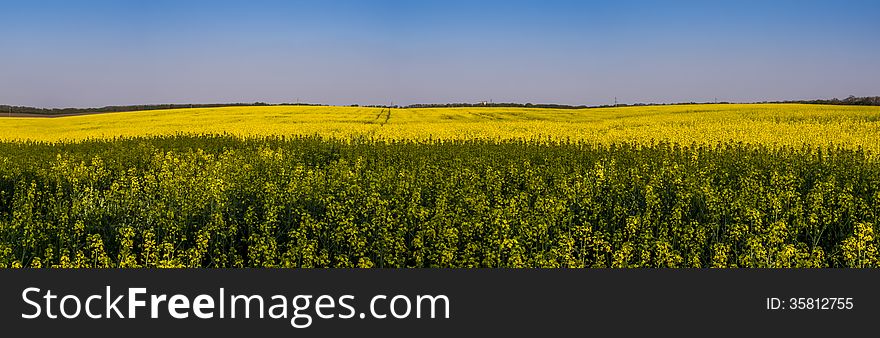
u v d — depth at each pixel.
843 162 19.47
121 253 9.78
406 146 26.86
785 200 12.64
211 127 49.19
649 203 12.27
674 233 10.60
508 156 22.67
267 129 45.03
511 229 10.36
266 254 9.74
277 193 13.12
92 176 17.95
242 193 14.38
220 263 10.27
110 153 25.23
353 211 12.02
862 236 9.65
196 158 24.70
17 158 22.08
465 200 12.45
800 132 37.44
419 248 10.16
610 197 14.11
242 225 12.30
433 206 13.27
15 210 13.51
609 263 10.09
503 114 72.69
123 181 16.06
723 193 12.89
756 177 17.08
